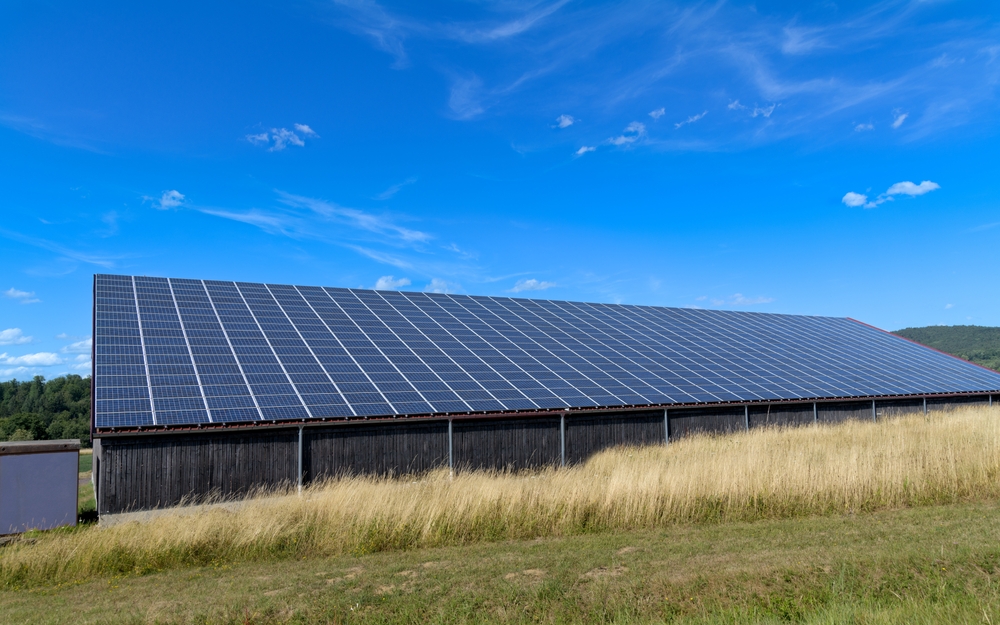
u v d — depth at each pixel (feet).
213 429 59.36
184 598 32.35
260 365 72.43
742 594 28.76
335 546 41.93
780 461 54.03
